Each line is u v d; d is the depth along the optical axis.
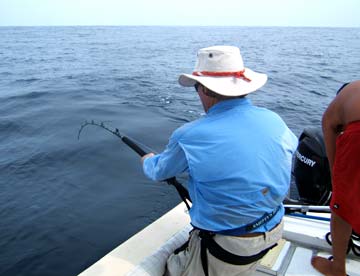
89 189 4.93
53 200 4.65
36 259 3.54
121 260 1.98
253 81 1.49
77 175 5.35
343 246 1.75
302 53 29.77
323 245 2.04
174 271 1.80
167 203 4.55
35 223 4.13
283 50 32.66
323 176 2.59
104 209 4.43
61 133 7.45
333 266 1.84
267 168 1.43
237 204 1.43
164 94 12.55
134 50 35.62
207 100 1.56
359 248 1.94
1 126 8.08
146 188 4.93
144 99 11.57
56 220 4.19
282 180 1.49
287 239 2.14
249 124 1.44
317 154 2.60
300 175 2.74
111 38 61.25
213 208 1.47
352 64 22.17
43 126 8.05
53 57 28.83
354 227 1.63
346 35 74.69
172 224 2.31
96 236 3.91
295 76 16.70
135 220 4.20
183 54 31.00
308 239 2.08
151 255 1.94
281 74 17.34
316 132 2.69
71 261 3.52
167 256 1.94
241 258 1.55
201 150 1.41
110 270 1.91
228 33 81.56
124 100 11.36
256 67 19.97
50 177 5.30
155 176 1.65
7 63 24.19
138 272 1.83
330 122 1.70
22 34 81.38
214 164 1.40
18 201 4.62
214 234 1.55
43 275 3.33
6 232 3.96
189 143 1.44
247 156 1.39
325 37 62.66
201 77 1.48
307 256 2.02
